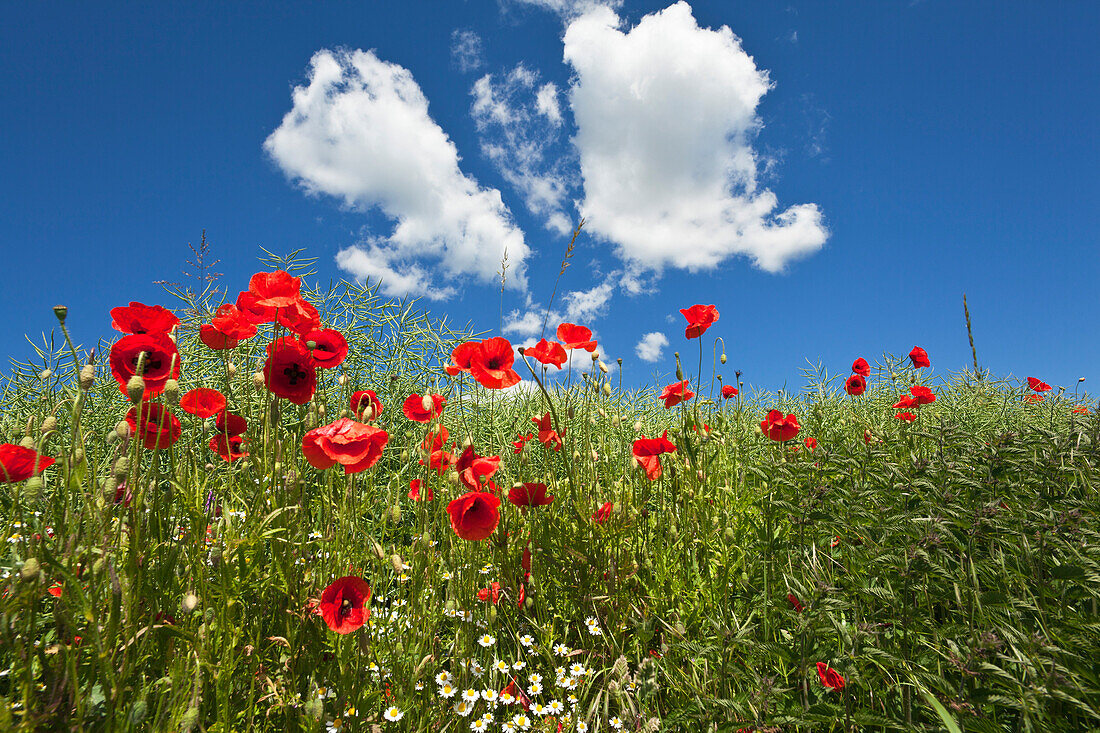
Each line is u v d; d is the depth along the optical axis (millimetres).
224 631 490
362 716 524
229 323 658
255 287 647
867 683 544
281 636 569
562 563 808
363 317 1333
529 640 744
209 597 509
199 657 466
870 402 1854
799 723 516
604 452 998
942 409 1651
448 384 848
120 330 586
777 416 1050
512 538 856
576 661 767
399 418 1232
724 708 575
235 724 497
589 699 711
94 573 435
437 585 679
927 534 607
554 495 904
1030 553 600
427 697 609
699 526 906
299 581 577
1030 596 600
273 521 571
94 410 1049
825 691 581
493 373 740
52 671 448
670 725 612
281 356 672
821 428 1258
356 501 652
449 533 736
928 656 569
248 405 733
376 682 598
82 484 476
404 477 1099
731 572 825
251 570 509
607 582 801
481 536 644
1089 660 520
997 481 719
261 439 674
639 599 828
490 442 1310
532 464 1138
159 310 580
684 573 849
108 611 442
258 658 523
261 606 560
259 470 618
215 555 495
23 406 1041
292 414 951
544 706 676
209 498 661
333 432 580
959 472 734
